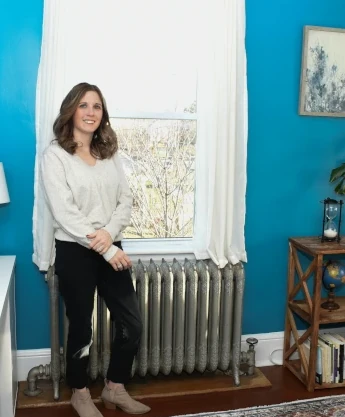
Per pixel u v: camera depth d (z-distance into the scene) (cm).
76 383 228
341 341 273
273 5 267
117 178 226
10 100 244
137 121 271
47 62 232
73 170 210
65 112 212
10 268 227
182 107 275
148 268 256
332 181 281
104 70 258
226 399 255
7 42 238
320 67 278
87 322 221
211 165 256
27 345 268
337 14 278
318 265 256
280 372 289
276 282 297
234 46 250
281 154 284
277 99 278
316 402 252
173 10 263
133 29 260
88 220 212
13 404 234
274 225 290
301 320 304
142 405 241
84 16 242
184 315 259
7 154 247
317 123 286
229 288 259
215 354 263
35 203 246
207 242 263
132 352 232
